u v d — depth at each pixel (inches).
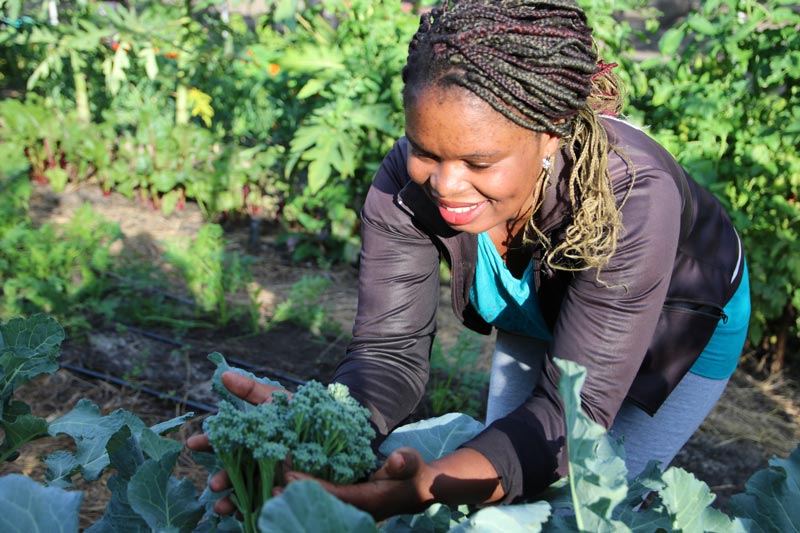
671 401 67.9
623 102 59.2
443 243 60.1
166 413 137.4
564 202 53.4
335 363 156.5
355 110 177.9
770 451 140.3
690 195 60.0
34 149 232.5
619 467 38.8
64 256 161.3
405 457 40.6
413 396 60.2
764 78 151.3
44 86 254.2
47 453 122.8
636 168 51.5
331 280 193.5
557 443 48.4
